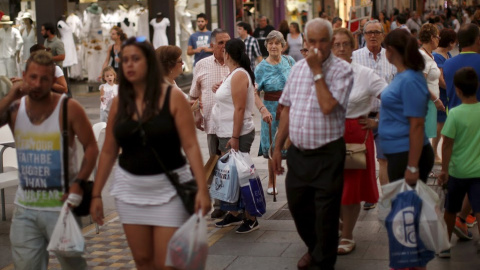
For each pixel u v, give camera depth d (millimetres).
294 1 51688
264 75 14273
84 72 34656
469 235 11094
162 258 7441
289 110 9516
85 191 7926
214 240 11586
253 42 27328
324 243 9086
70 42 29969
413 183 8750
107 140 7766
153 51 7426
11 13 28594
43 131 7930
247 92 11758
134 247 7598
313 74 8734
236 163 11633
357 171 10312
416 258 8719
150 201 7414
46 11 28922
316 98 8922
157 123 7301
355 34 26688
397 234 8680
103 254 11172
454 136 9930
